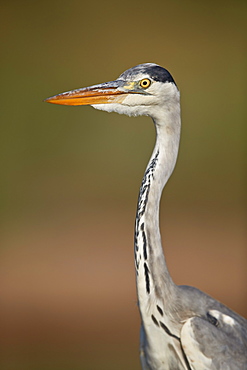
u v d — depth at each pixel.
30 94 15.87
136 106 7.89
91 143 15.54
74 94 7.90
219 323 7.85
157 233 7.85
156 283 7.84
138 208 7.86
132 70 7.89
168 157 7.88
